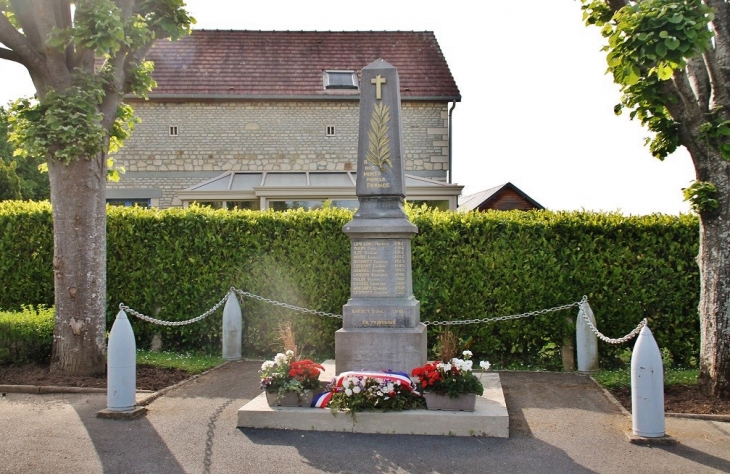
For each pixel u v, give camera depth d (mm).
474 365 10625
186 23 10180
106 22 8305
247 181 19844
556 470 5758
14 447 6270
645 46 7000
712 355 8008
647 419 6457
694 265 10375
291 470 5762
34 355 9492
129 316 11633
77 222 8953
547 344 10758
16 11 9102
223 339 10875
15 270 11836
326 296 11156
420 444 6402
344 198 18656
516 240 10695
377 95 8203
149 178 20953
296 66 22438
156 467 5809
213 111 21172
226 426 6945
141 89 9859
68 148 8570
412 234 8156
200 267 11477
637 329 7449
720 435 6676
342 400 6863
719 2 7879
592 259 10508
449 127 21562
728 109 7871
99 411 7254
